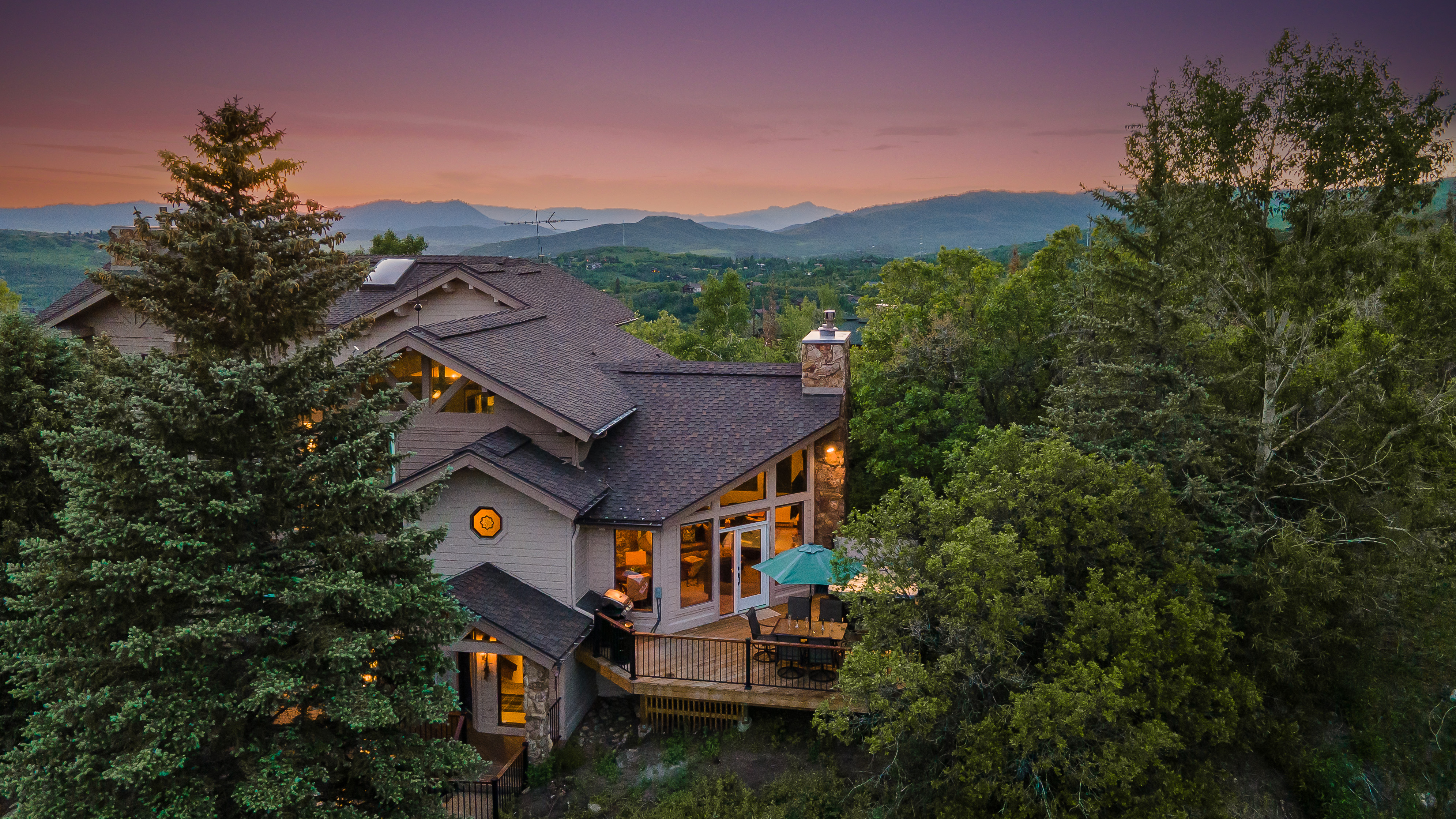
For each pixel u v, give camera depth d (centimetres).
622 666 1844
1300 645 1803
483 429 2033
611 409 2125
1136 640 1374
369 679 1341
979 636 1377
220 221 1388
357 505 1220
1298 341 2123
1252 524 1841
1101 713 1303
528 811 1616
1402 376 2002
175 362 1205
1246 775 1802
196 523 1067
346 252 1741
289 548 1227
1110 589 1480
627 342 2994
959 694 1438
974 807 1422
